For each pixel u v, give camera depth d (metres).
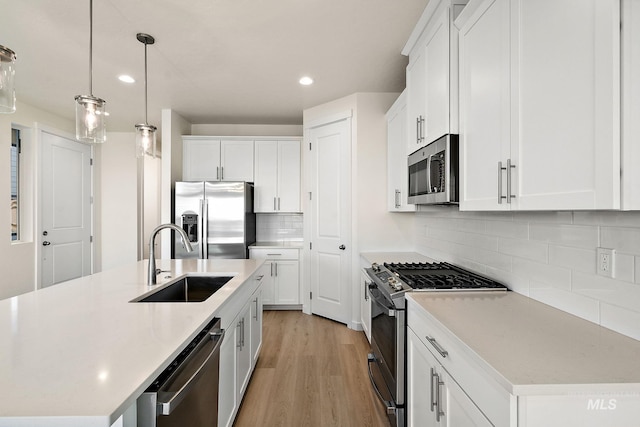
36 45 2.44
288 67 2.84
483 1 1.41
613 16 0.81
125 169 4.98
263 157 4.37
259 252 4.11
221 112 4.11
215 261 2.78
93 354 0.95
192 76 3.02
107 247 4.96
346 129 3.53
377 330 2.16
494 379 0.87
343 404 2.12
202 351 1.22
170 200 4.00
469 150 1.55
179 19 2.12
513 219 1.71
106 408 0.69
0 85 1.33
